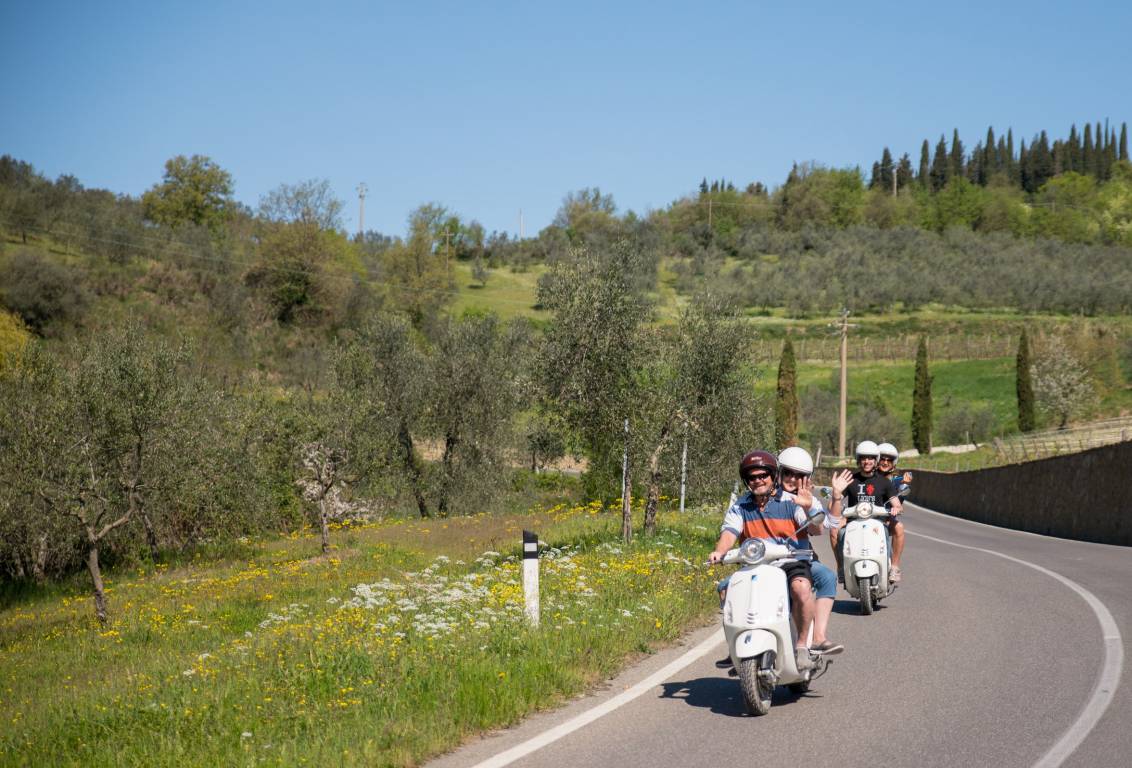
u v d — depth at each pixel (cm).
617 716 674
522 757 581
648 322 2080
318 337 9238
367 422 3066
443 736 611
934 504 4156
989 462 5131
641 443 2034
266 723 677
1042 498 2659
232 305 8631
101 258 8850
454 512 3844
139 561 3014
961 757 564
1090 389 7025
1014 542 2208
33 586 2775
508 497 3928
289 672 830
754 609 661
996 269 16250
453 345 3966
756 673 659
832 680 776
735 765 559
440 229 13188
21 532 2731
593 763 567
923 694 719
